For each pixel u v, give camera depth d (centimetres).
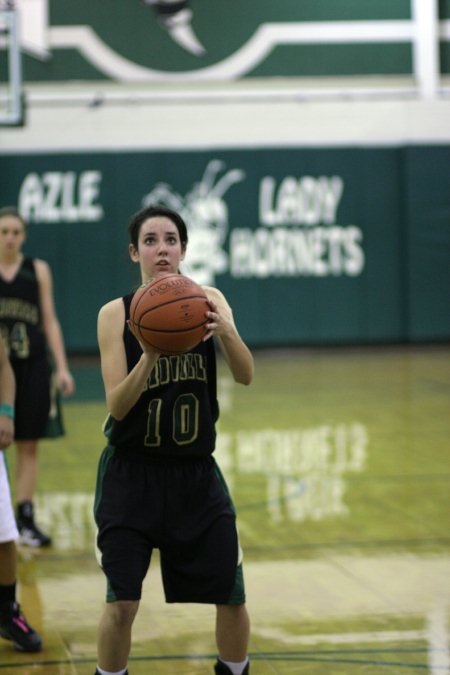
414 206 2755
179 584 502
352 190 2759
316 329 2766
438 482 1166
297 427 1561
